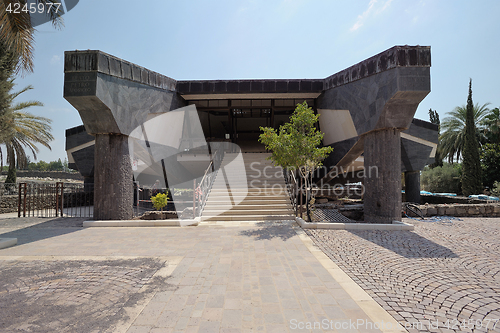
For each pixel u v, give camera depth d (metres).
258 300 3.19
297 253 5.15
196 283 3.72
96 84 7.57
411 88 7.65
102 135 8.76
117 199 8.75
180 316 2.83
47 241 6.28
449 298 3.22
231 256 4.99
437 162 25.28
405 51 7.72
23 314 2.88
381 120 8.55
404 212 10.49
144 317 2.81
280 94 13.67
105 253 5.26
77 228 7.91
